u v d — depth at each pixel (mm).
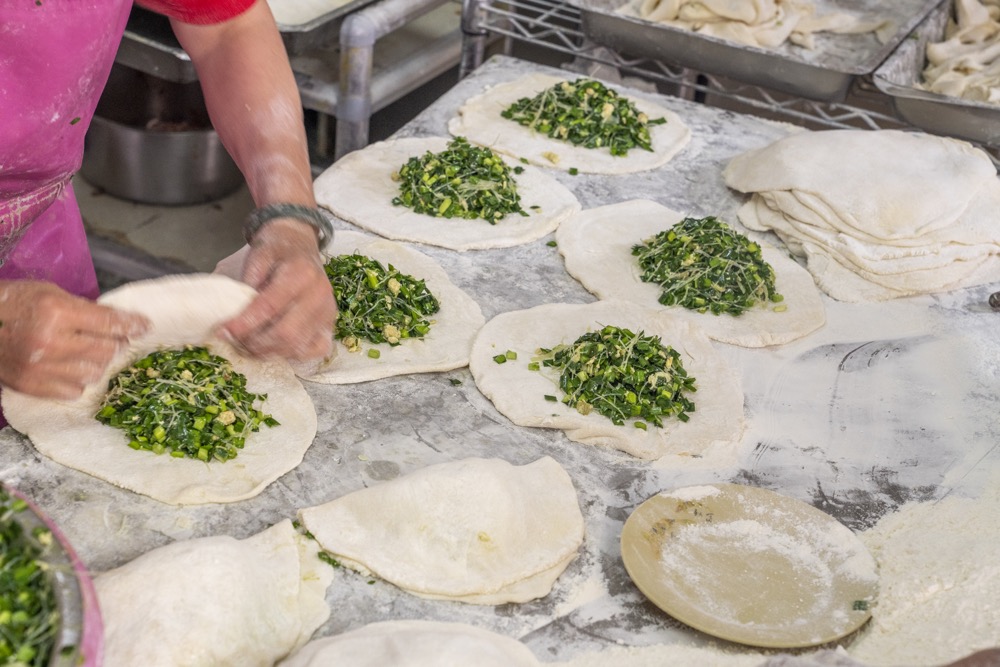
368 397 2521
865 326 3064
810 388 2766
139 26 4117
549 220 3293
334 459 2314
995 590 2059
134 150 5039
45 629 1382
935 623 1989
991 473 2510
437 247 3150
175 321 2023
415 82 4887
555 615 1987
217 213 5387
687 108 4227
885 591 2074
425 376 2625
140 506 2111
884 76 4074
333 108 4430
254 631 1812
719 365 2742
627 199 3535
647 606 2031
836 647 1928
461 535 2068
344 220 3209
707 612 1948
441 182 3312
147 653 1673
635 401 2510
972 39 5047
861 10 5309
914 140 3664
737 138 4012
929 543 2232
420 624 1887
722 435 2494
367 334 2678
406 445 2387
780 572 2062
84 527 2041
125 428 2289
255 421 2346
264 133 2590
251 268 2240
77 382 1907
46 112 2359
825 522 2191
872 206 3293
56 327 1852
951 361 2936
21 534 1496
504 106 3979
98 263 5066
